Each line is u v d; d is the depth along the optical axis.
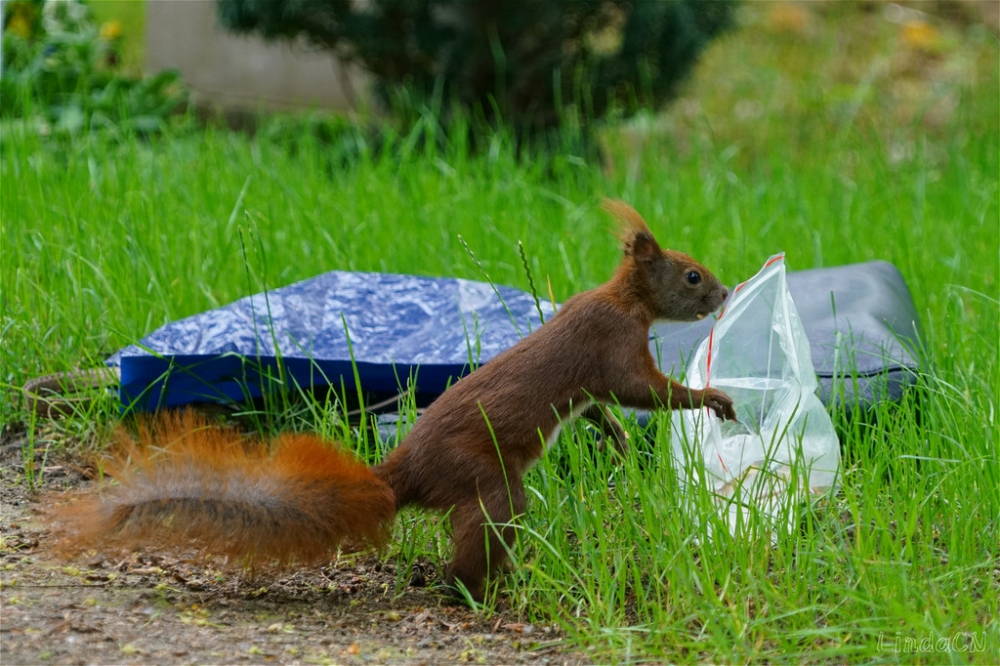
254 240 10.45
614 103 19.81
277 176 14.50
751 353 7.73
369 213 13.79
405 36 19.44
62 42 19.73
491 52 19.19
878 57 28.77
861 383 8.67
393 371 9.05
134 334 10.27
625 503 7.04
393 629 6.24
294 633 6.01
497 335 9.42
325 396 9.48
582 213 14.02
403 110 19.58
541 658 5.89
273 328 9.34
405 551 7.40
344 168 18.42
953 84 22.92
